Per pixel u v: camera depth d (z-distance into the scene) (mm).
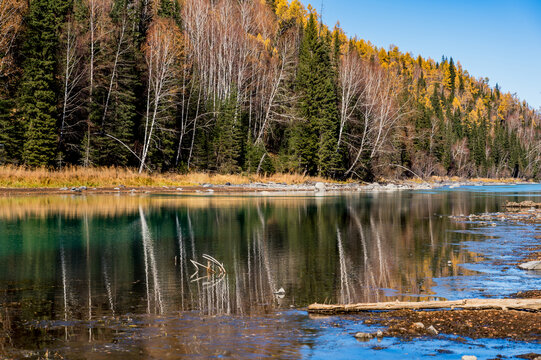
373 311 9500
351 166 72625
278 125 76625
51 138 46906
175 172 58188
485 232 21578
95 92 53906
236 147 61031
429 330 8109
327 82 67875
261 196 44125
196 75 66188
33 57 48344
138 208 30734
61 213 27344
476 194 54594
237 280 12336
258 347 7445
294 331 8258
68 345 7531
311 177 67812
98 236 19703
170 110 59312
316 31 71438
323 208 32906
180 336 7984
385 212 30734
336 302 10188
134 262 14625
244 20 78375
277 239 19328
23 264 14266
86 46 54156
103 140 51969
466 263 14477
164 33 57938
